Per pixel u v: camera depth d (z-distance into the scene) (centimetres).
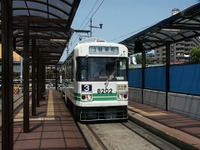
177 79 1275
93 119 1140
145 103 1627
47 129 936
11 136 482
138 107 1495
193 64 1151
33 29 1081
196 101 1103
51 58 2652
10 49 480
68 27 1059
